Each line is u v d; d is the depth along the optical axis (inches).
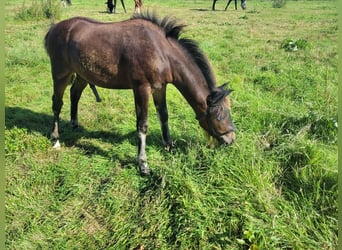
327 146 171.5
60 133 199.8
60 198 149.0
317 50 360.2
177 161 160.4
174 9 852.0
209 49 374.3
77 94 195.6
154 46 146.6
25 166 167.3
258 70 303.9
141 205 142.3
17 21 521.0
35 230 133.3
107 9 730.2
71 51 162.4
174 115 216.2
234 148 157.8
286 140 168.9
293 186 145.0
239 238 121.5
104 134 199.5
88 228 134.6
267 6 1063.0
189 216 128.3
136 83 150.5
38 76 287.1
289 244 116.8
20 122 208.5
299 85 260.2
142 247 123.6
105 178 157.9
